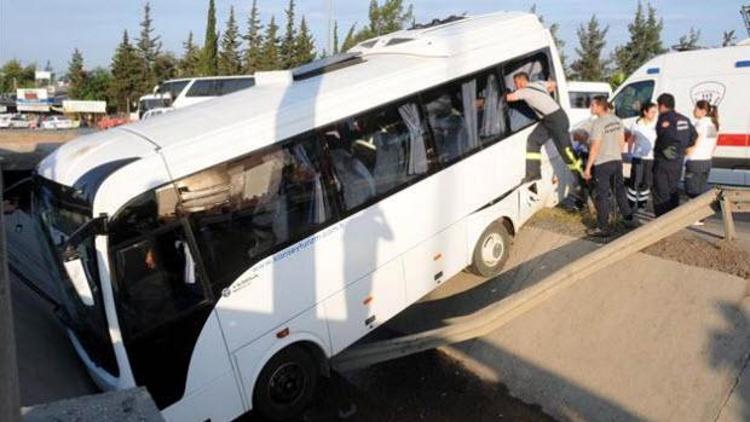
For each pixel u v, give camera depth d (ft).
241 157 16.84
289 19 160.04
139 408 7.85
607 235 24.09
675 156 24.45
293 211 17.78
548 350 20.67
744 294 18.22
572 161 24.80
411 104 20.61
